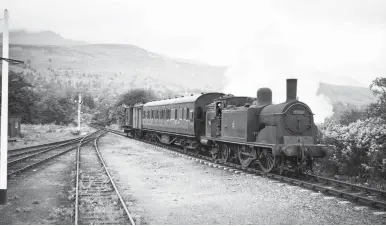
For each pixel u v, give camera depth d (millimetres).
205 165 15914
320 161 14664
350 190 10250
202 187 10977
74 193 9734
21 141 29094
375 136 11969
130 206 8523
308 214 7918
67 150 21438
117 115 64438
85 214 7746
